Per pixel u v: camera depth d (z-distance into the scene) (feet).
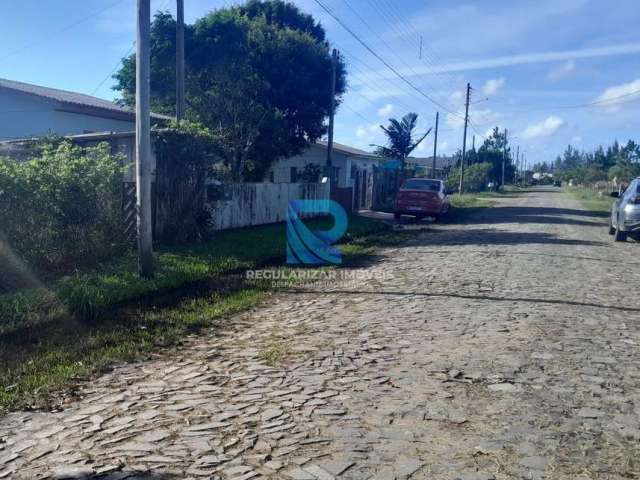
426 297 26.96
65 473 10.79
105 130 67.36
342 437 12.30
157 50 66.85
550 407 14.05
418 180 77.20
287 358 17.92
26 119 66.44
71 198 30.42
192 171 41.29
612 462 11.30
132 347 18.99
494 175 236.43
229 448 11.78
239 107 65.21
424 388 15.25
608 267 36.45
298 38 75.82
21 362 17.51
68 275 29.40
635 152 203.62
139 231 28.81
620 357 18.03
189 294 27.35
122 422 13.15
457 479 10.57
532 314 23.54
